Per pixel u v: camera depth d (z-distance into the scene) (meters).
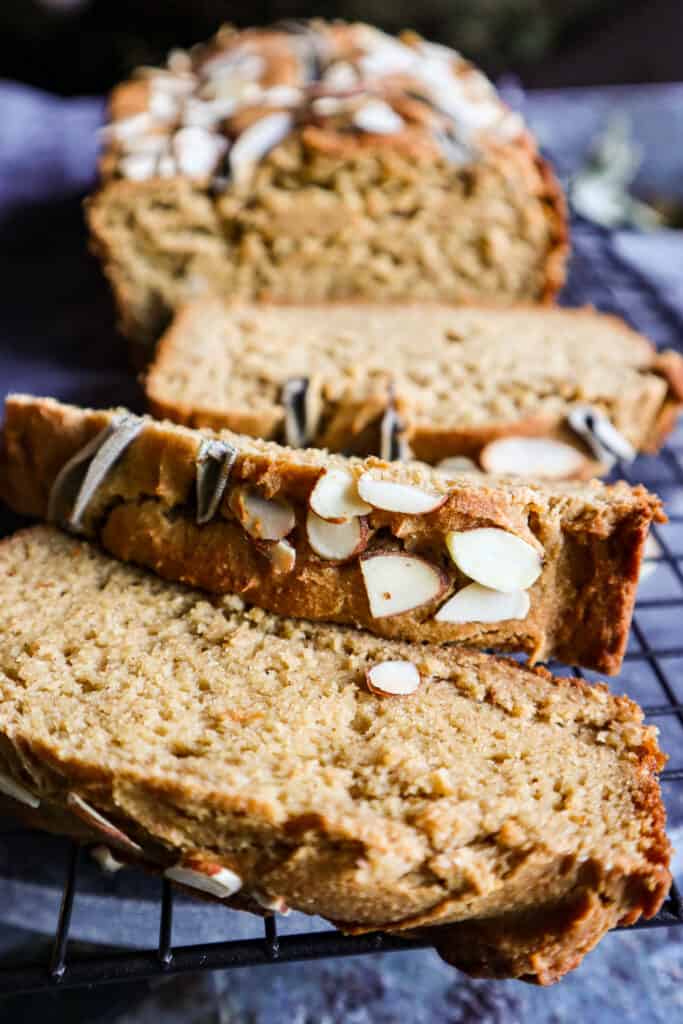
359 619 0.25
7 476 0.28
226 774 0.23
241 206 0.34
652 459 0.32
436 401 0.30
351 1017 0.25
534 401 0.30
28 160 0.42
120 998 0.25
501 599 0.25
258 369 0.31
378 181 0.34
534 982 0.23
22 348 0.36
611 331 0.33
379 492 0.24
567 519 0.25
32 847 0.26
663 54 0.60
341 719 0.25
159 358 0.31
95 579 0.27
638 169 0.48
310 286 0.36
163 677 0.25
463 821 0.23
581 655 0.26
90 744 0.24
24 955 0.25
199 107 0.35
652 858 0.23
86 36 0.58
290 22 0.40
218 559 0.26
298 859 0.23
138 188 0.34
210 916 0.25
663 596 0.29
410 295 0.36
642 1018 0.25
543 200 0.34
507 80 0.59
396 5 0.57
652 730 0.24
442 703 0.25
